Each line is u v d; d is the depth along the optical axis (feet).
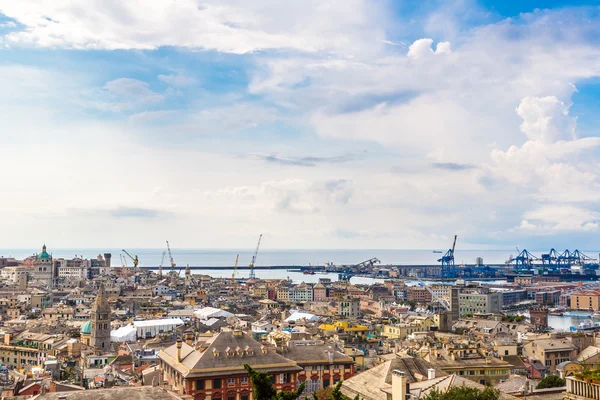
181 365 590.55
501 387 607.78
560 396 408.87
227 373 570.46
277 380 591.78
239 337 619.67
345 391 483.10
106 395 382.01
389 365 496.23
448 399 355.56
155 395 386.93
